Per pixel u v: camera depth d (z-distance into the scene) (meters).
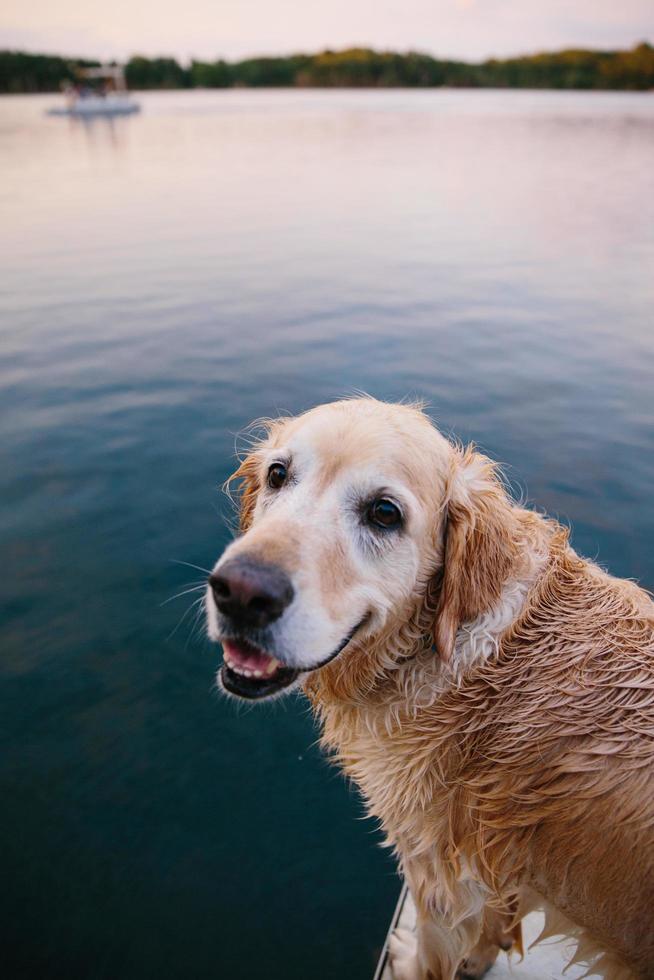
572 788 0.30
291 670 0.33
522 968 0.41
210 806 0.53
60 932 0.45
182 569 0.74
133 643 0.66
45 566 0.74
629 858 0.28
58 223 2.35
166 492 0.86
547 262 1.93
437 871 0.36
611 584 0.35
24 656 0.64
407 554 0.35
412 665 0.36
